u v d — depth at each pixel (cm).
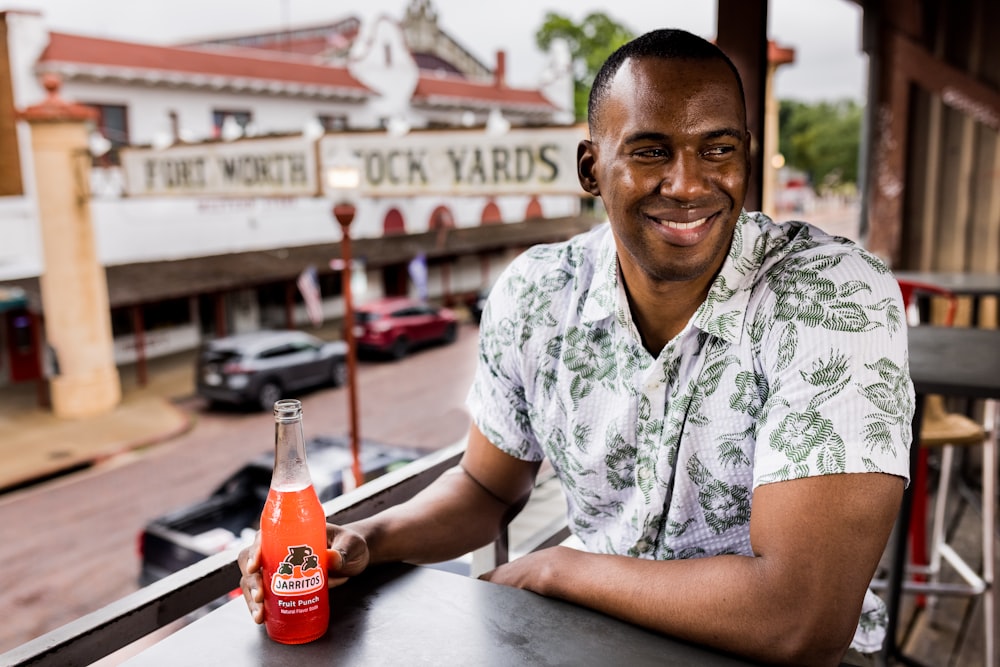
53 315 1449
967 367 184
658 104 107
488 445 145
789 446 103
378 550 125
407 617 105
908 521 212
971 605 294
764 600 99
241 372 1496
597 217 3108
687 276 113
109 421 1446
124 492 1134
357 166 923
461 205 2673
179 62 1838
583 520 141
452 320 2178
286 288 2142
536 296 134
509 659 95
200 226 1945
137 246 1833
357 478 809
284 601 99
